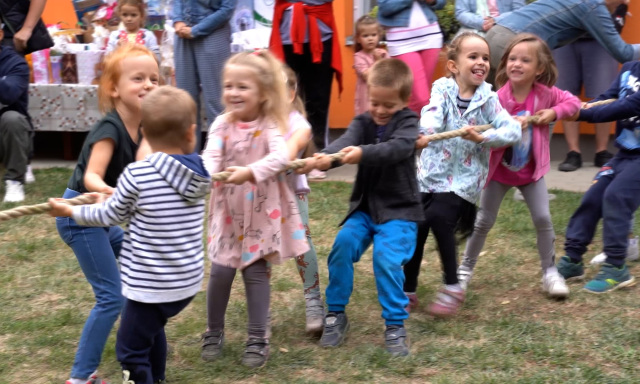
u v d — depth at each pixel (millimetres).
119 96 3268
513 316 4160
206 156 3488
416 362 3584
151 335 3062
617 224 4496
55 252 5324
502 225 5867
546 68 4309
